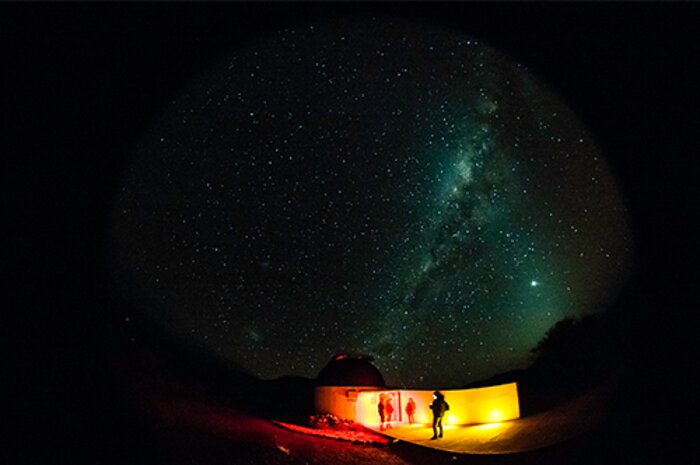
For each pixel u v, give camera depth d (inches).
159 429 500.7
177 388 810.8
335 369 1019.9
